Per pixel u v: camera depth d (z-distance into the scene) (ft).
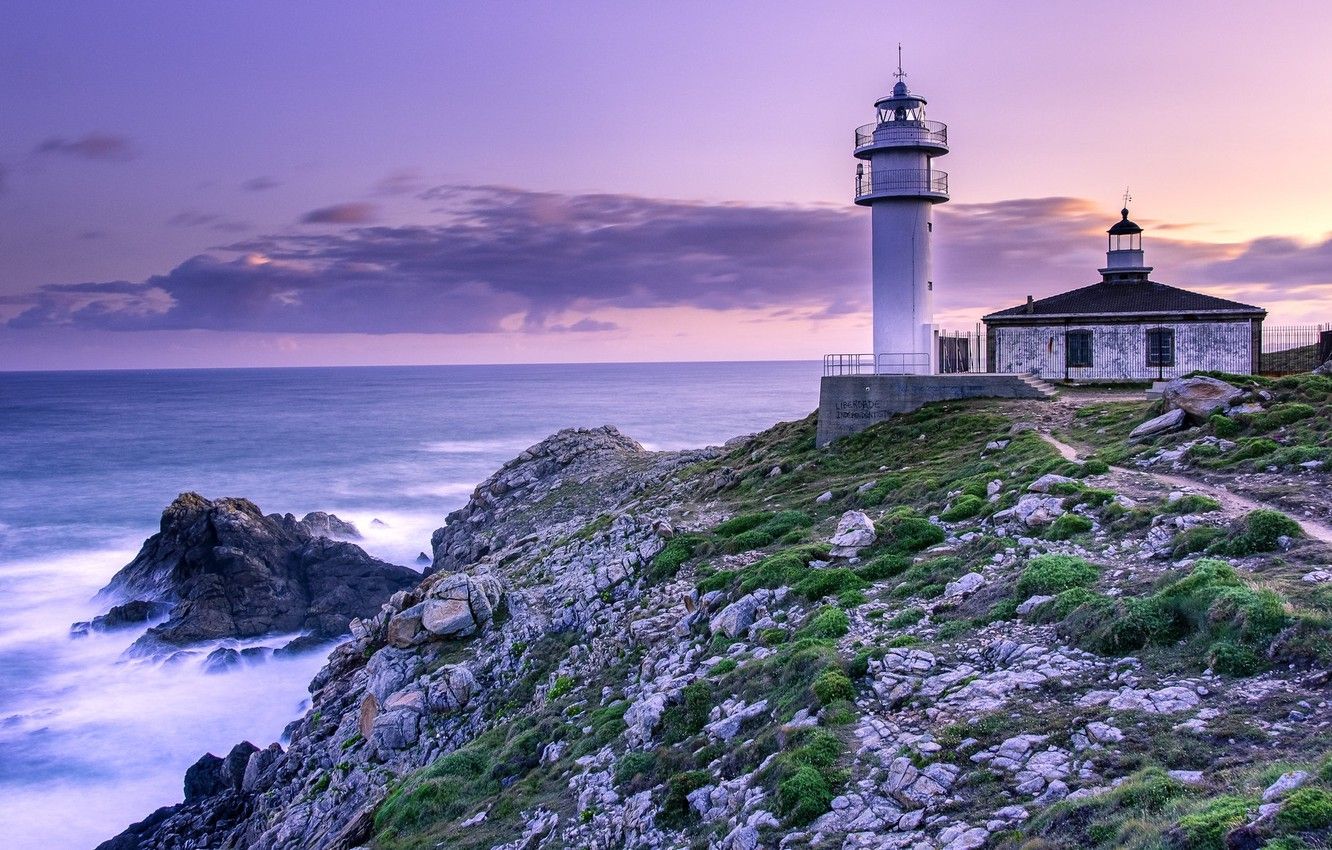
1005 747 46.65
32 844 126.00
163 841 118.93
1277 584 53.83
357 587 227.81
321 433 597.93
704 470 183.52
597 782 67.15
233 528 230.89
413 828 77.61
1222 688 46.24
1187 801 36.83
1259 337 158.51
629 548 119.14
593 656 97.71
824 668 61.57
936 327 166.81
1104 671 51.90
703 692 69.67
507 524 227.20
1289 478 79.46
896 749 49.88
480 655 111.14
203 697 173.88
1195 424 104.88
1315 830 31.27
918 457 127.85
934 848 41.34
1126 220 178.40
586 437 271.08
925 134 156.97
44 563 262.47
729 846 49.52
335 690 132.67
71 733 157.99
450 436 570.46
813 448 156.04
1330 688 43.27
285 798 111.24
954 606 68.33
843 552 88.89
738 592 88.74
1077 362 167.94
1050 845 37.63
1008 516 84.69
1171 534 69.36
